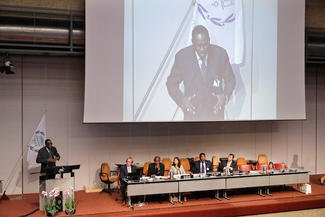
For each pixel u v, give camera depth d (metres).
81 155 9.08
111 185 9.19
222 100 8.83
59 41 8.14
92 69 7.91
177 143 9.84
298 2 9.45
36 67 8.80
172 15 8.48
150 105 8.36
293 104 9.45
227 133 10.31
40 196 7.05
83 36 8.30
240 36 8.99
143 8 8.27
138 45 8.25
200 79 8.67
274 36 9.26
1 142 8.57
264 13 9.17
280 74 9.33
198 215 7.07
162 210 7.06
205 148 10.09
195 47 8.64
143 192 7.17
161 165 8.11
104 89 8.01
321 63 10.28
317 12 10.24
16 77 8.67
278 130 10.85
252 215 7.43
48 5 8.33
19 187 8.65
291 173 8.27
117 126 9.36
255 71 9.11
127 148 9.42
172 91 8.49
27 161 8.63
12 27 7.85
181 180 7.42
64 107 8.98
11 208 7.29
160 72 8.41
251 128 10.56
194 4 8.64
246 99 9.03
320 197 8.07
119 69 8.12
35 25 7.98
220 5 8.84
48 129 8.86
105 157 9.24
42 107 8.83
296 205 7.72
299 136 11.09
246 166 8.49
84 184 9.09
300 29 9.48
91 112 7.92
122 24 8.12
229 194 8.37
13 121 8.64
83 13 8.30
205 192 8.38
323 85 11.34
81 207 7.29
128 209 7.12
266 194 8.32
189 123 9.96
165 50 8.45
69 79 9.03
